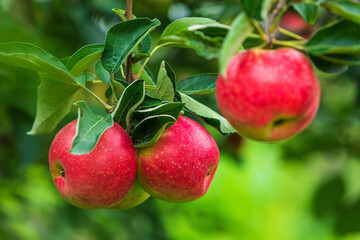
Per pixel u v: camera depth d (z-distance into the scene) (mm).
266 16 912
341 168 1811
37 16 1584
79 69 1028
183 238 2902
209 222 3182
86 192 977
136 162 989
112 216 1718
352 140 1866
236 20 892
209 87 1056
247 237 3521
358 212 1667
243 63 940
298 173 3752
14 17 1485
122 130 987
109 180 974
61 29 1604
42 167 1788
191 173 991
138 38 1001
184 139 993
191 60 1747
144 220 1725
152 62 1735
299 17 1640
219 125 1011
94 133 935
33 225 1894
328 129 1856
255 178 3658
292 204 3734
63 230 1833
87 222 1786
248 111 937
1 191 1812
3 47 989
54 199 1848
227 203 3473
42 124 1083
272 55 940
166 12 1706
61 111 1082
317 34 948
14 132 1457
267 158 3721
